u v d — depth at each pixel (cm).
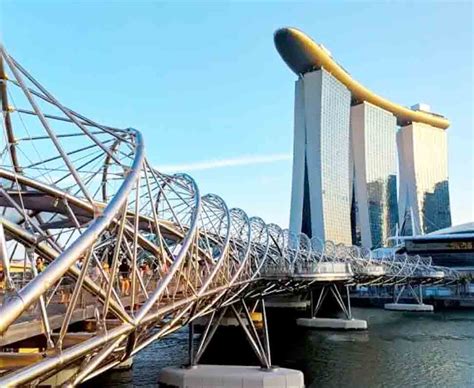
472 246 15900
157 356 6075
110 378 4772
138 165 1875
